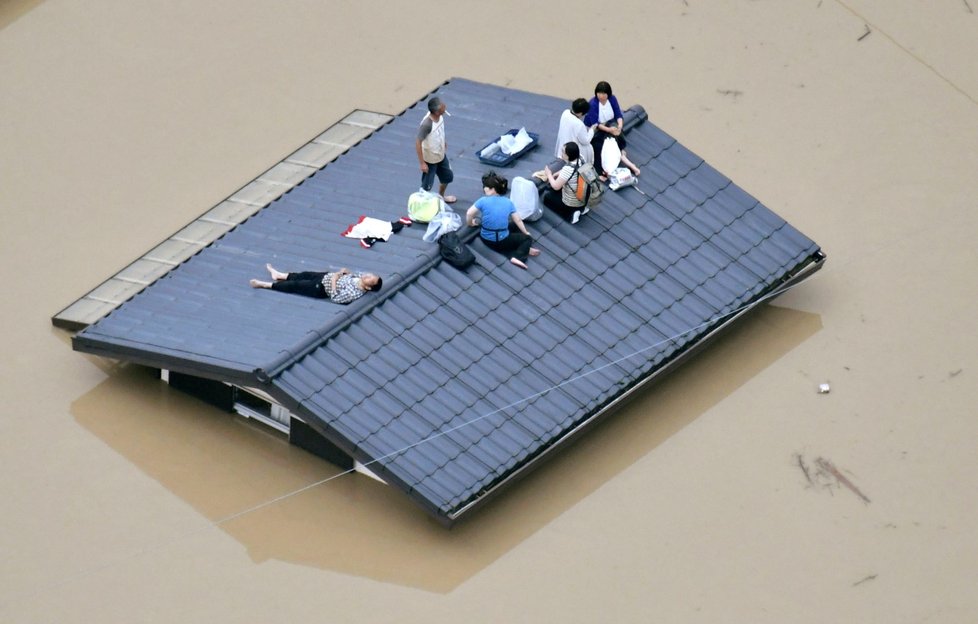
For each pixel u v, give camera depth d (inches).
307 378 2965.1
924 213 3718.0
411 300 3137.3
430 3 4375.0
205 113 4003.4
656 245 3376.0
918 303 3489.2
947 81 4114.2
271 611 2847.0
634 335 3211.1
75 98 4042.8
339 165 3575.3
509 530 3014.3
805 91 4079.7
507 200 3211.1
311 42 4234.7
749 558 2974.9
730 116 3991.1
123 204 3735.2
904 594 2915.8
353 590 2891.2
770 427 3218.5
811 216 3708.2
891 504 3070.9
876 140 3929.6
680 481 3112.7
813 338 3410.4
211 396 3221.0
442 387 3036.4
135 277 3444.9
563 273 3270.2
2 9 4328.3
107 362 3329.2
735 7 4355.3
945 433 3201.3
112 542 2957.7
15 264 3567.9
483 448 2972.4
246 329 3090.6
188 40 4237.2
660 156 3535.9
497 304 3184.1
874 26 4291.3
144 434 3169.3
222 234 3513.8
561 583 2920.8
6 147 3885.3
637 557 2970.0
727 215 3467.0
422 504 2901.1
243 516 3011.8
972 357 3358.8
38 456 3117.6
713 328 3289.9
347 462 3093.0
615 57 4168.3
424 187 3304.6
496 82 4077.3
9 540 2955.2
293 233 3368.6
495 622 2849.4
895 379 3314.5
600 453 3166.8
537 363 3117.6
